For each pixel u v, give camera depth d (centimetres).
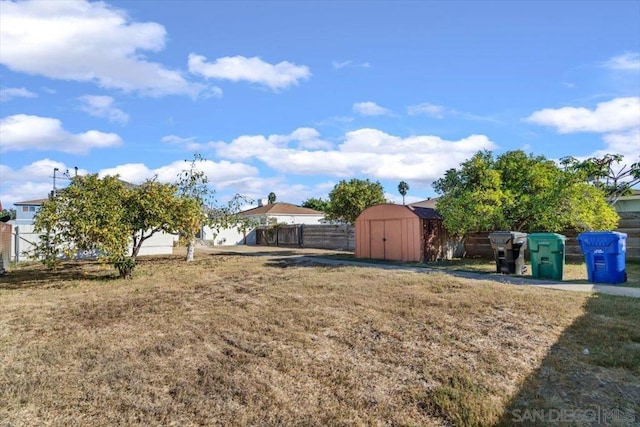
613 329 522
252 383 389
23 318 659
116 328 592
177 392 372
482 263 1395
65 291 921
